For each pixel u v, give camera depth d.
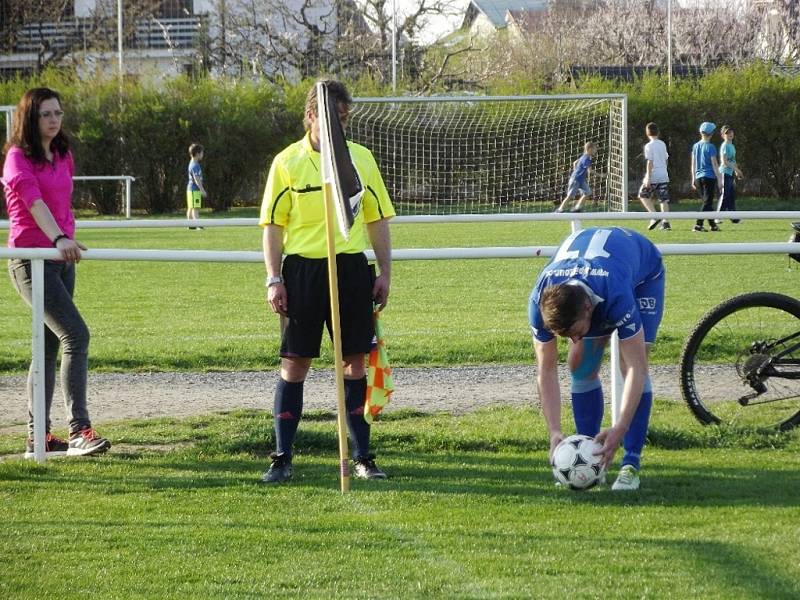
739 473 18.39
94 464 19.56
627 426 16.14
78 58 143.88
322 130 16.84
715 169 74.88
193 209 87.56
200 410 24.73
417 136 98.50
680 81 116.31
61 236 19.58
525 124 98.81
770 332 22.53
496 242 68.81
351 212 16.95
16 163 19.78
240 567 13.92
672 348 30.48
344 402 17.55
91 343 33.28
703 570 13.56
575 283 14.81
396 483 18.12
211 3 147.62
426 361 30.05
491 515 16.16
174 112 106.81
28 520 16.08
